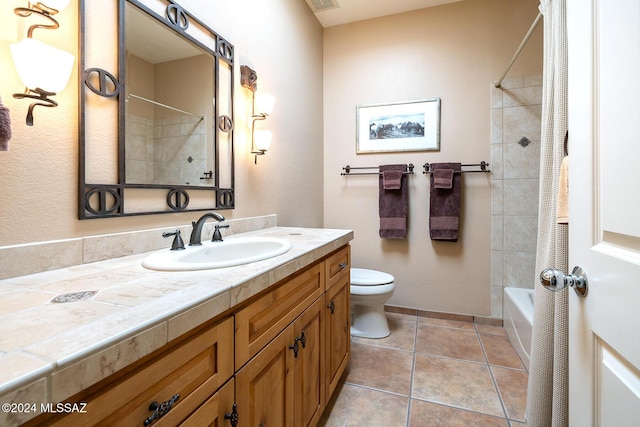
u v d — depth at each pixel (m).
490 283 2.36
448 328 2.30
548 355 1.09
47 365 0.38
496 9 2.32
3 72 0.74
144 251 1.09
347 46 2.70
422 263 2.52
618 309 0.56
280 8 2.02
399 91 2.56
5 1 0.75
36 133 0.80
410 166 2.48
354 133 2.69
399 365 1.81
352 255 2.71
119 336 0.46
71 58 0.79
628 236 0.54
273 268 0.88
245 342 0.78
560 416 0.91
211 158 1.42
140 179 1.09
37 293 0.65
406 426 1.33
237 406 0.75
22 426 0.37
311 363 1.18
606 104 0.60
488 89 2.33
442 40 2.44
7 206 0.75
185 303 0.59
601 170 0.62
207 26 1.38
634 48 0.51
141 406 0.51
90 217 0.92
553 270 0.72
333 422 1.35
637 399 0.50
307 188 2.45
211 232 1.39
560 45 1.08
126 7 1.03
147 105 1.12
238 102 1.60
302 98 2.35
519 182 2.27
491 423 1.34
